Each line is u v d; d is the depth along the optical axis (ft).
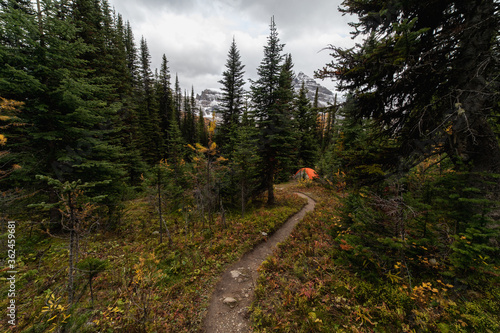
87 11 44.14
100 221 33.19
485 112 14.62
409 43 13.09
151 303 17.65
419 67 13.76
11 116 23.89
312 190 66.95
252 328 15.21
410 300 13.39
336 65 17.99
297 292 17.25
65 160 27.14
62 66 28.66
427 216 15.53
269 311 16.38
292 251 26.03
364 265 16.89
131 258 25.75
